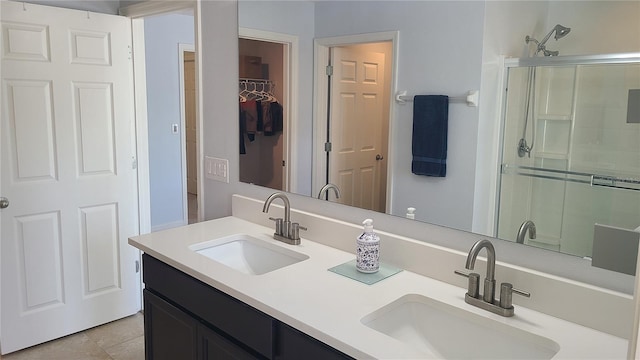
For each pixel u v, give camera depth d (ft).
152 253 6.25
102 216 9.50
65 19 8.54
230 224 7.47
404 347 3.85
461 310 4.56
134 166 10.03
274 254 6.50
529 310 4.56
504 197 4.85
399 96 5.62
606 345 3.94
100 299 9.71
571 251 4.46
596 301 4.19
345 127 6.23
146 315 6.66
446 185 5.28
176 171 16.88
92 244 9.43
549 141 4.51
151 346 6.69
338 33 6.17
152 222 16.44
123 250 9.90
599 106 4.20
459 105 5.11
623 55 4.05
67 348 8.99
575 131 4.35
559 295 4.39
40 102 8.43
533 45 4.53
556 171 4.50
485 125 4.92
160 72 15.96
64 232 9.01
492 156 4.90
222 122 7.98
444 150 5.27
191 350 5.86
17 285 8.58
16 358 8.56
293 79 6.77
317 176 6.64
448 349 4.67
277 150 7.15
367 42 5.90
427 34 5.32
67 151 8.85
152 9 8.92
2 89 8.00
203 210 8.61
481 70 4.91
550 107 4.48
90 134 9.11
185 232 7.01
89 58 8.92
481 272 4.90
